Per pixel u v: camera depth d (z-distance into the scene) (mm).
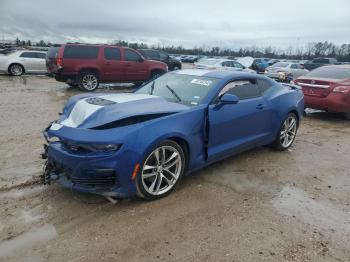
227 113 4688
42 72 19891
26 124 7207
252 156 5711
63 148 3688
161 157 3932
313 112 10391
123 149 3525
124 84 16641
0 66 18734
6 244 3086
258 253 3076
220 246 3162
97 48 13539
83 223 3457
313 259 3014
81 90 13547
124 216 3613
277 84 6008
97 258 2951
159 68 15297
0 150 5445
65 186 3695
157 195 3967
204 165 4602
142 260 2943
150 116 3885
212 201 4023
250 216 3711
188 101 4590
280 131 5891
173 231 3379
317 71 9727
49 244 3111
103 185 3623
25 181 4320
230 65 19641
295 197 4223
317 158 5781
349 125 8594
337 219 3723
